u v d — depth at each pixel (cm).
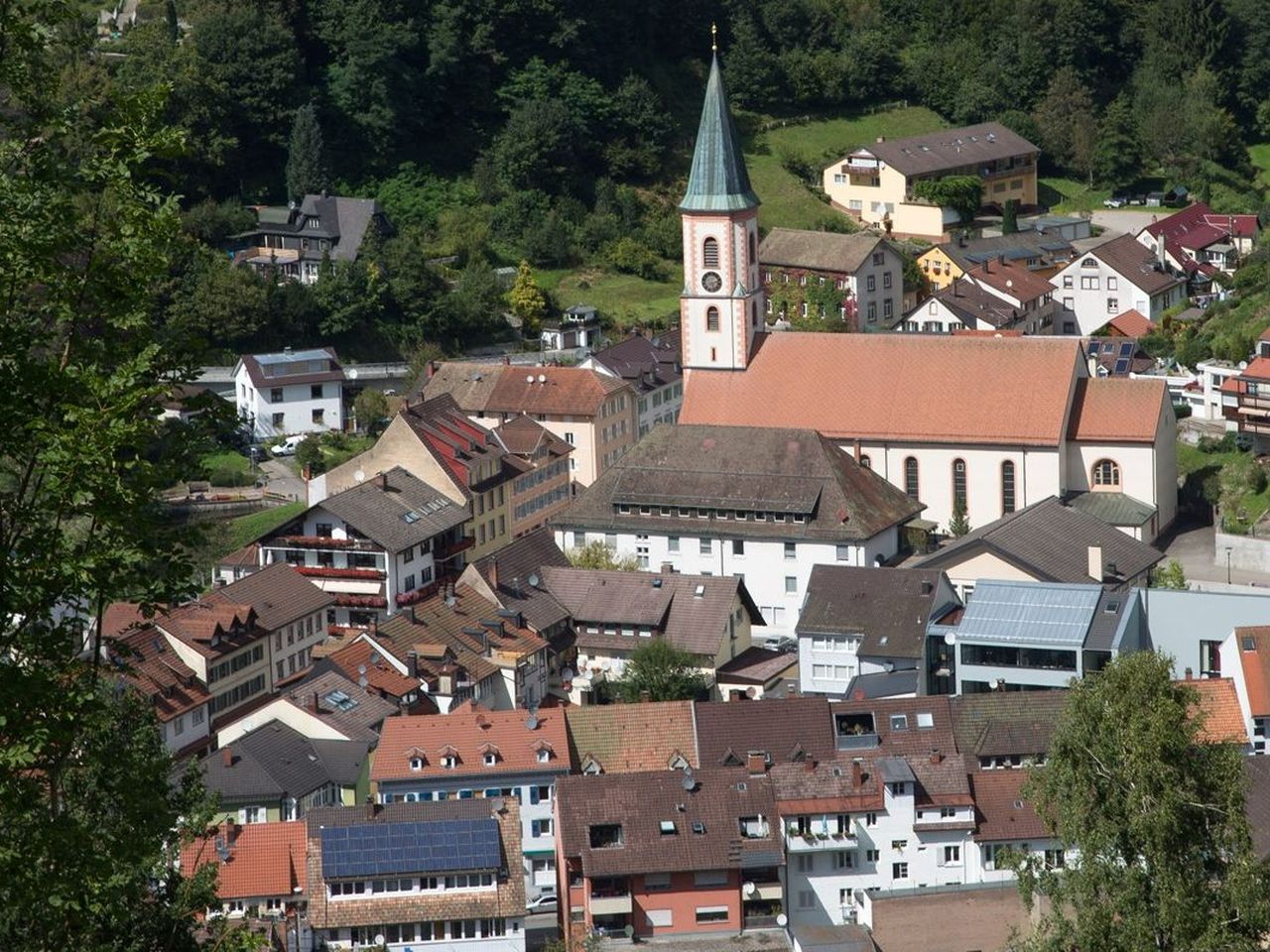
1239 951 15500
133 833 10862
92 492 10269
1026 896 16688
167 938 12900
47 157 10712
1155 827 15688
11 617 10344
